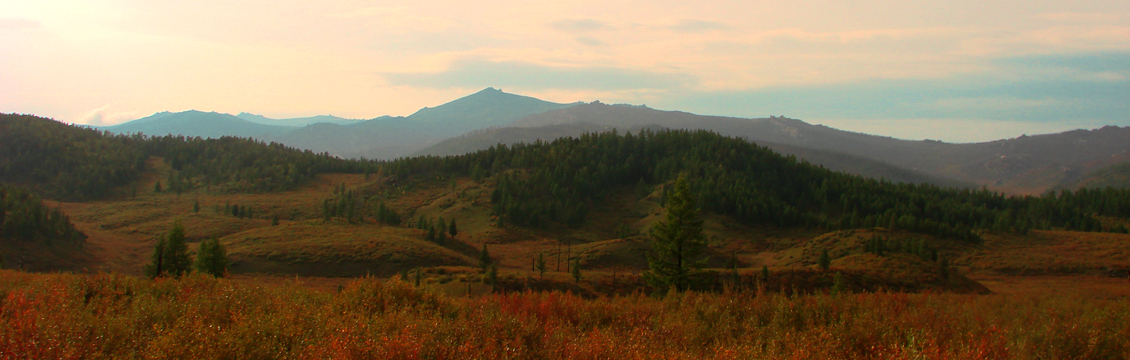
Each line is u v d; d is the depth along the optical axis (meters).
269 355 8.16
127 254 121.69
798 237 165.38
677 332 11.00
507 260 125.00
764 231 173.12
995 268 117.44
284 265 97.19
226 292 11.90
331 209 184.25
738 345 10.16
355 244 109.56
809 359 9.23
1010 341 10.44
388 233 133.25
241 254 101.00
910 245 127.31
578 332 10.91
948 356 8.88
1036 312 14.60
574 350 8.93
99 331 8.60
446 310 12.58
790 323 12.33
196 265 63.06
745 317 13.05
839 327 11.11
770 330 11.74
